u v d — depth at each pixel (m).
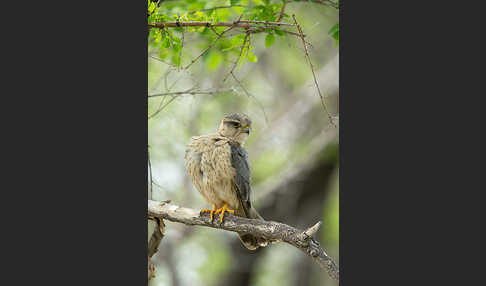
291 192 13.88
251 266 14.76
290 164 14.68
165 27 8.77
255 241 8.78
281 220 13.90
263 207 13.91
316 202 14.09
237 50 10.28
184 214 8.33
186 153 9.51
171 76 10.52
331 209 14.59
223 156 9.14
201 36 10.07
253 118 14.81
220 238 15.08
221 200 9.40
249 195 9.42
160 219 8.34
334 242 14.61
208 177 9.22
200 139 9.46
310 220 14.06
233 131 9.57
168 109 12.73
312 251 7.20
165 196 12.80
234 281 14.67
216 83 12.33
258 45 15.05
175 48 9.11
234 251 14.84
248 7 9.72
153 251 8.40
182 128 13.62
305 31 12.12
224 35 9.73
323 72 14.74
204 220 8.27
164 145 13.59
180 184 14.08
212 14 9.40
